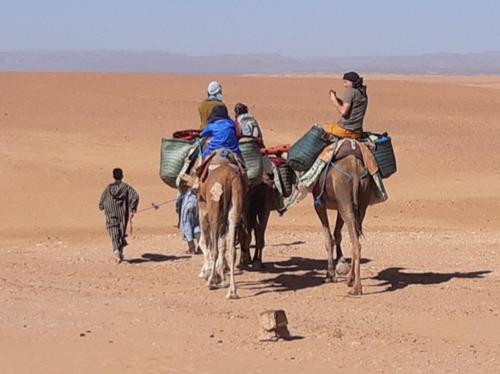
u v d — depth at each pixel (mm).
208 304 16375
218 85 19062
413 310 15773
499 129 51281
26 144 43062
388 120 52500
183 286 18141
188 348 13266
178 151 18547
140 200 34125
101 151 42375
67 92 56688
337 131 17297
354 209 16984
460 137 48125
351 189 16875
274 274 19375
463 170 40250
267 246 23484
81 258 22047
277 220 29953
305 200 33875
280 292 17406
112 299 16812
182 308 16016
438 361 12617
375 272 19375
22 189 35438
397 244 23484
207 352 13055
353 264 17297
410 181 37688
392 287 17766
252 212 19656
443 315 15391
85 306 16172
